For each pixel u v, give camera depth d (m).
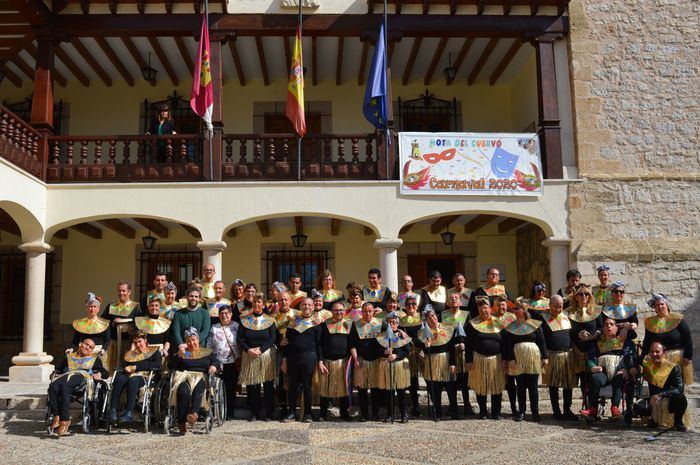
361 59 11.36
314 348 7.04
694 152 10.10
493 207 9.60
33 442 6.01
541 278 10.97
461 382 7.49
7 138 8.34
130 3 9.55
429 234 12.55
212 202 9.41
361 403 7.10
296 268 12.36
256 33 9.77
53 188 9.38
